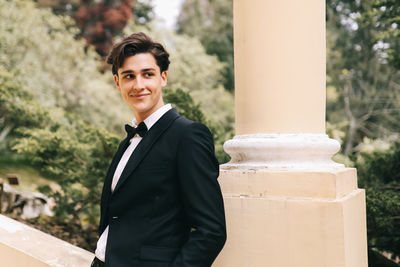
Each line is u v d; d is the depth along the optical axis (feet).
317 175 6.53
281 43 7.19
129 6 49.32
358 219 7.26
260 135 7.27
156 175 5.35
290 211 6.55
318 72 7.40
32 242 8.31
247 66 7.45
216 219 5.06
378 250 14.07
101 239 5.94
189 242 5.01
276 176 6.78
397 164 14.74
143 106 5.74
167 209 5.37
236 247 6.90
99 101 37.47
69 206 18.52
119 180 5.51
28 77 29.91
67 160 17.70
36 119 19.61
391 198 13.17
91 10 48.21
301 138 7.07
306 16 7.24
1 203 20.02
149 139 5.54
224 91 46.39
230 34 55.67
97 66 41.14
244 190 7.02
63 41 35.70
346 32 43.86
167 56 5.95
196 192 5.09
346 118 44.27
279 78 7.20
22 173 29.48
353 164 15.65
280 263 6.59
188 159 5.19
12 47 30.17
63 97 35.86
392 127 43.27
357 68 43.80
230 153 7.76
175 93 15.75
